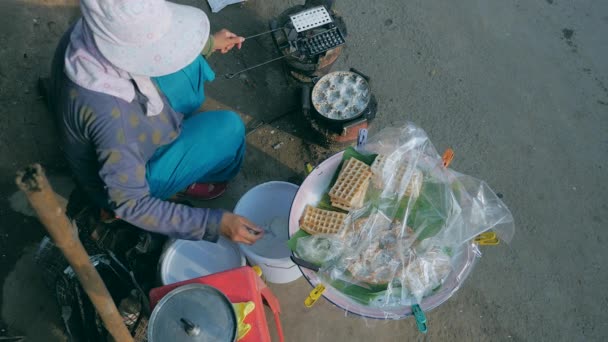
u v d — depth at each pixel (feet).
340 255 5.80
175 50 4.72
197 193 7.63
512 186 8.30
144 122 5.49
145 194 5.49
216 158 6.84
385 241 5.92
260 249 6.79
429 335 7.30
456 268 5.82
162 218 5.51
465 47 9.32
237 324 4.96
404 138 6.43
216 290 5.07
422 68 9.11
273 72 8.86
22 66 8.33
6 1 8.71
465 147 8.55
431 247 5.88
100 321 6.18
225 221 5.69
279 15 8.91
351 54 9.12
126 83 4.95
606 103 9.03
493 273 7.68
